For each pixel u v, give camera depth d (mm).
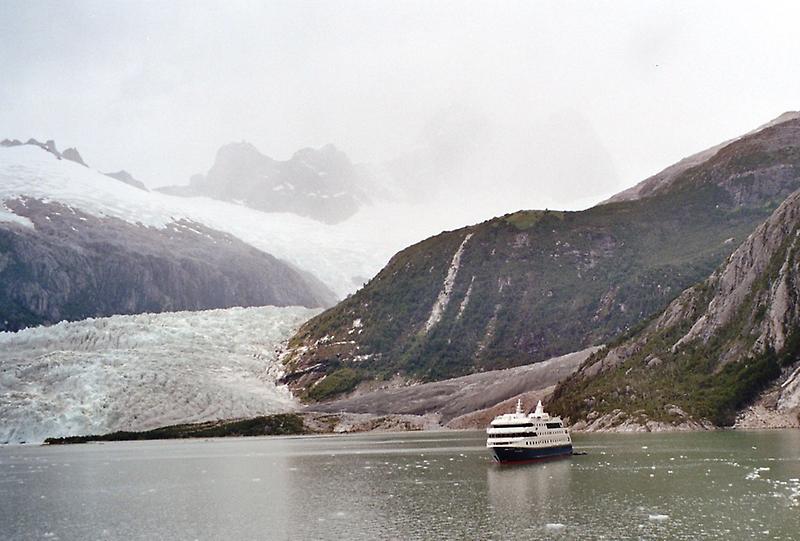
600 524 116625
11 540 124062
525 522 120438
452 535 114438
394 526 121812
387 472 185375
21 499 163875
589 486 149000
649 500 132750
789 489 137375
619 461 180625
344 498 150375
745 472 155375
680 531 110438
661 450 196875
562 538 109688
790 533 107562
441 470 183625
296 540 115875
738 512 120500
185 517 137750
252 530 124312
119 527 130875
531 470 173875
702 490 139000
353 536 116812
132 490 173000
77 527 132125
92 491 173375
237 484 177000
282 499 152875
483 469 181625
